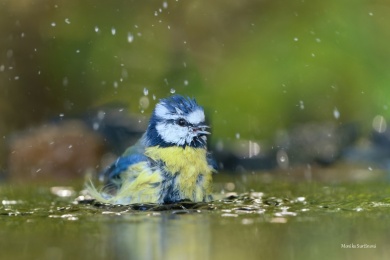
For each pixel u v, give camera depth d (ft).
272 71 47.11
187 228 20.17
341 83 46.93
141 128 45.93
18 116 50.39
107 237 18.86
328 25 47.67
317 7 48.34
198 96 48.24
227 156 42.96
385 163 42.06
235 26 51.31
